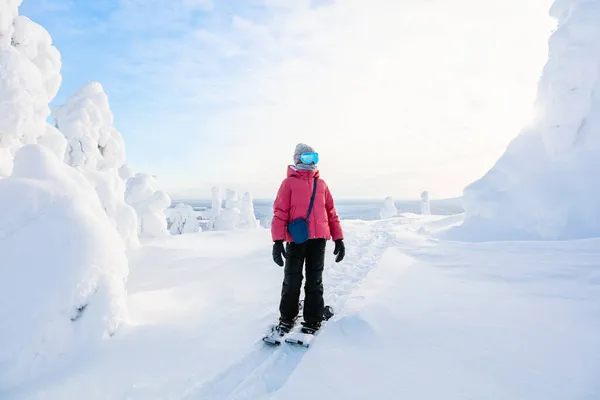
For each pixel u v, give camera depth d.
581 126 5.93
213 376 1.96
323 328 2.52
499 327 2.09
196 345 2.34
